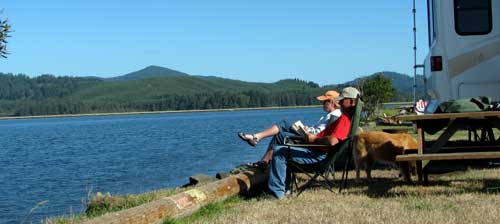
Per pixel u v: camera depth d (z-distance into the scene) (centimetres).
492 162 1016
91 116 19850
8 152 4041
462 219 611
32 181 2305
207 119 10656
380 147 870
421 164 845
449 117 720
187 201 686
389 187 841
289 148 772
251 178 845
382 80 4184
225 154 2983
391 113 4059
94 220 580
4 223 1388
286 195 795
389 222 607
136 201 879
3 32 575
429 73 977
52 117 19625
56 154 3694
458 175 924
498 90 895
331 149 777
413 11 1277
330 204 721
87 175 2398
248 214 677
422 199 731
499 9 894
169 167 2509
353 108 781
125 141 4809
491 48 898
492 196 731
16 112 19488
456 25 908
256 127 6362
